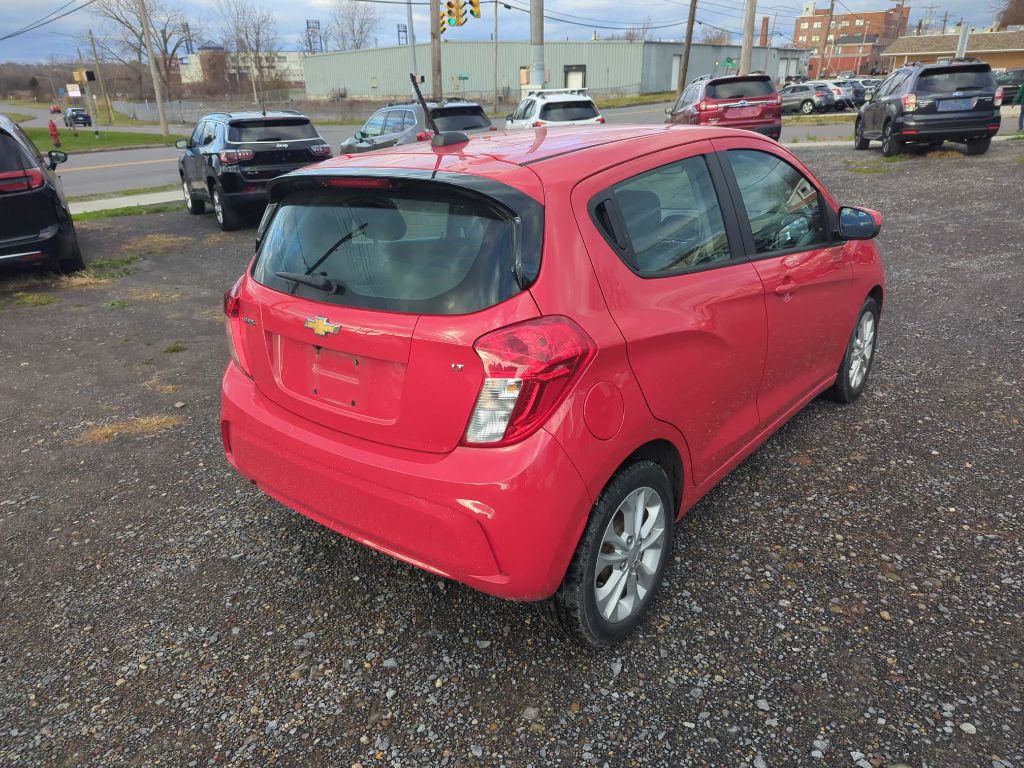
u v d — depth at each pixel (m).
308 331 2.42
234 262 9.39
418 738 2.19
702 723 2.19
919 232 8.70
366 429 2.34
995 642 2.44
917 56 74.38
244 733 2.23
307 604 2.80
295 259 2.59
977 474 3.47
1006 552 2.89
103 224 12.38
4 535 3.34
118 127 56.78
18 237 7.80
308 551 3.14
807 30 135.12
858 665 2.38
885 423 4.04
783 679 2.34
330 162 2.78
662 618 2.64
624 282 2.35
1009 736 2.09
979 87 14.12
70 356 5.86
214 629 2.69
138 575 3.02
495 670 2.44
